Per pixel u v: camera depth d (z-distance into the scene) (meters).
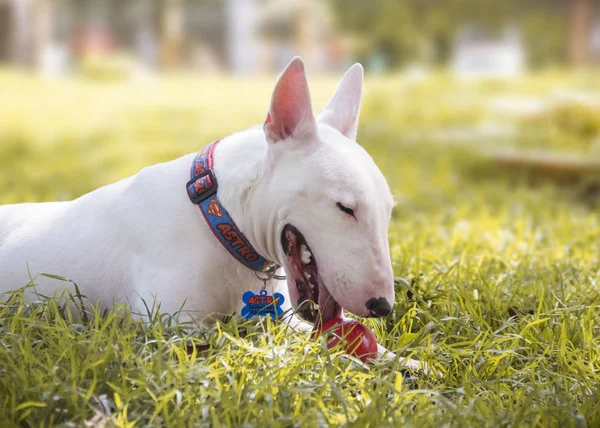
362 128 14.03
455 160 10.96
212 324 3.50
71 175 9.70
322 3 46.41
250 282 3.53
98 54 43.62
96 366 2.87
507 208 7.64
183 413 2.68
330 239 3.12
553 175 9.86
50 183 8.94
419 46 44.31
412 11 43.22
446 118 15.81
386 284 3.11
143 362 2.91
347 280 3.09
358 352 3.25
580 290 4.30
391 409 2.78
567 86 20.91
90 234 3.62
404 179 9.25
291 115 3.21
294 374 2.93
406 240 5.48
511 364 3.46
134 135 13.94
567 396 3.05
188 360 2.96
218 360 2.99
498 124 14.92
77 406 2.69
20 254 3.69
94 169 10.29
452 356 3.35
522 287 4.25
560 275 4.51
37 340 3.16
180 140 13.23
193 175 3.48
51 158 11.54
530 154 10.41
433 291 4.07
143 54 46.06
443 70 43.28
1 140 13.05
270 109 3.21
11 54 36.97
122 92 22.69
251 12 46.78
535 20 42.78
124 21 46.12
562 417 2.91
